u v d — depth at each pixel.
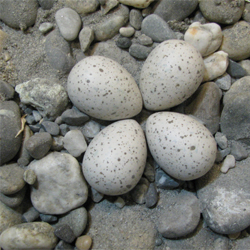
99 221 0.12
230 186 0.12
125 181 0.11
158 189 0.12
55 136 0.12
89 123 0.12
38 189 0.12
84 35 0.12
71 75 0.11
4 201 0.11
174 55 0.11
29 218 0.12
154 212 0.12
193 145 0.11
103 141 0.11
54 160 0.12
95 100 0.11
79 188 0.12
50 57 0.12
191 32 0.12
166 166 0.11
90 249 0.11
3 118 0.11
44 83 0.12
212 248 0.11
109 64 0.11
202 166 0.11
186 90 0.11
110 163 0.11
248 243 0.12
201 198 0.12
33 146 0.11
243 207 0.11
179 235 0.11
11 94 0.12
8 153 0.11
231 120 0.12
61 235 0.11
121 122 0.12
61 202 0.12
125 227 0.12
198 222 0.11
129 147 0.11
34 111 0.12
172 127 0.11
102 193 0.12
